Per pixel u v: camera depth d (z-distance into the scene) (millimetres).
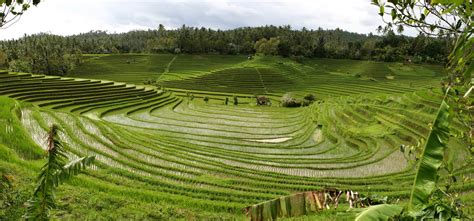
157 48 127188
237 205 14250
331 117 45875
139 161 22625
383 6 4352
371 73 102438
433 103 39469
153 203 12617
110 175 17625
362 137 34969
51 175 5551
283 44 122625
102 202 11266
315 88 85625
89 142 26344
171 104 62969
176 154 25547
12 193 9570
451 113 4480
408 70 100812
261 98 69875
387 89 80625
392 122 37219
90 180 14977
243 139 37812
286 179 21891
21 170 13219
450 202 5336
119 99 57438
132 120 44938
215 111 58688
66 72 93500
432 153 4402
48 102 45438
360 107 46438
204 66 110875
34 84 51875
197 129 42375
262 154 31203
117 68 102562
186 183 19047
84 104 50281
